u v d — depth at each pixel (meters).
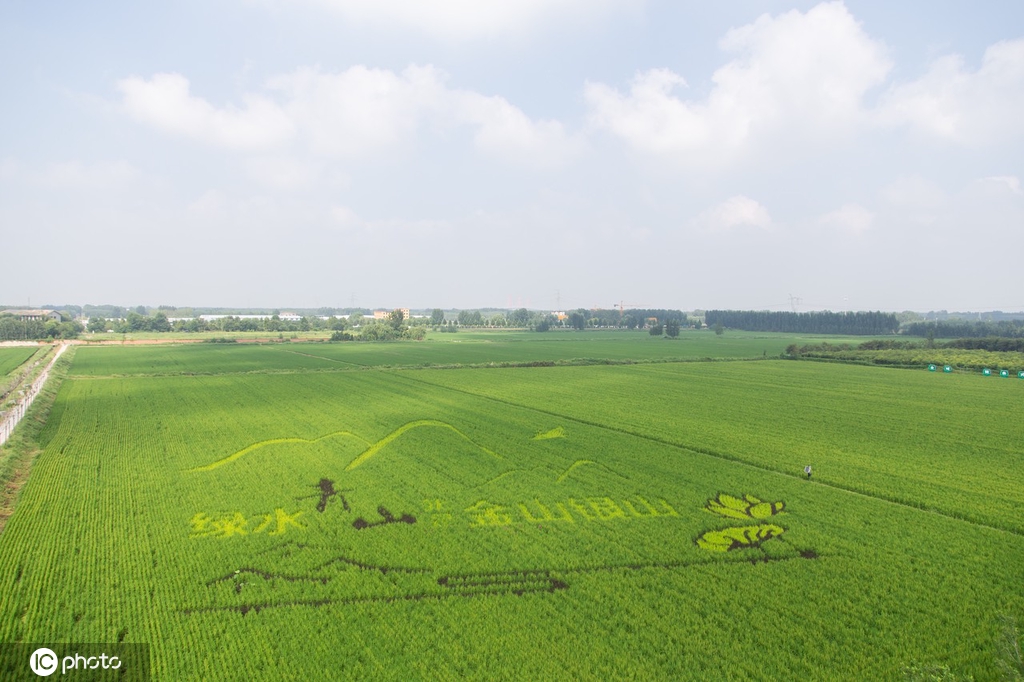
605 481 40.94
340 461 45.72
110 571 26.91
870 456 47.88
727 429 57.50
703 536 31.78
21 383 87.19
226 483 40.06
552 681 19.47
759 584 26.23
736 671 20.00
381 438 53.06
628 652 21.05
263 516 34.00
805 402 73.69
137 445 50.28
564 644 21.48
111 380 93.00
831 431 56.78
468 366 116.12
